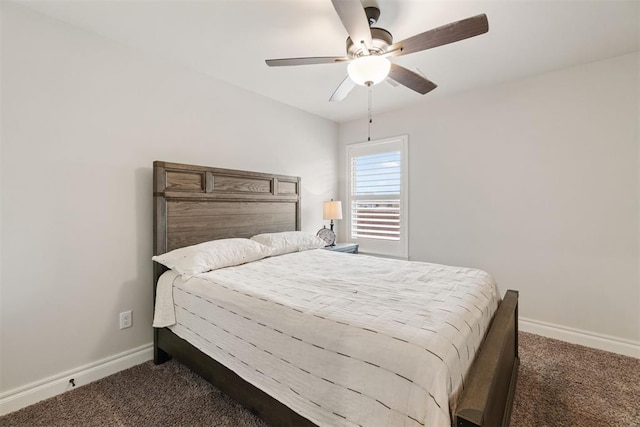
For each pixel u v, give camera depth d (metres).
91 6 1.68
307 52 2.20
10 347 1.65
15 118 1.66
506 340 1.40
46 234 1.77
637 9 1.70
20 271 1.68
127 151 2.11
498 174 2.84
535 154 2.64
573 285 2.49
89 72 1.93
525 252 2.71
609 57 2.29
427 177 3.30
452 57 2.28
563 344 2.44
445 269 2.10
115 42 2.05
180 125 2.41
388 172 3.63
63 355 1.83
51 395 1.76
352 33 1.45
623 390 1.81
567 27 1.88
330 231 3.69
